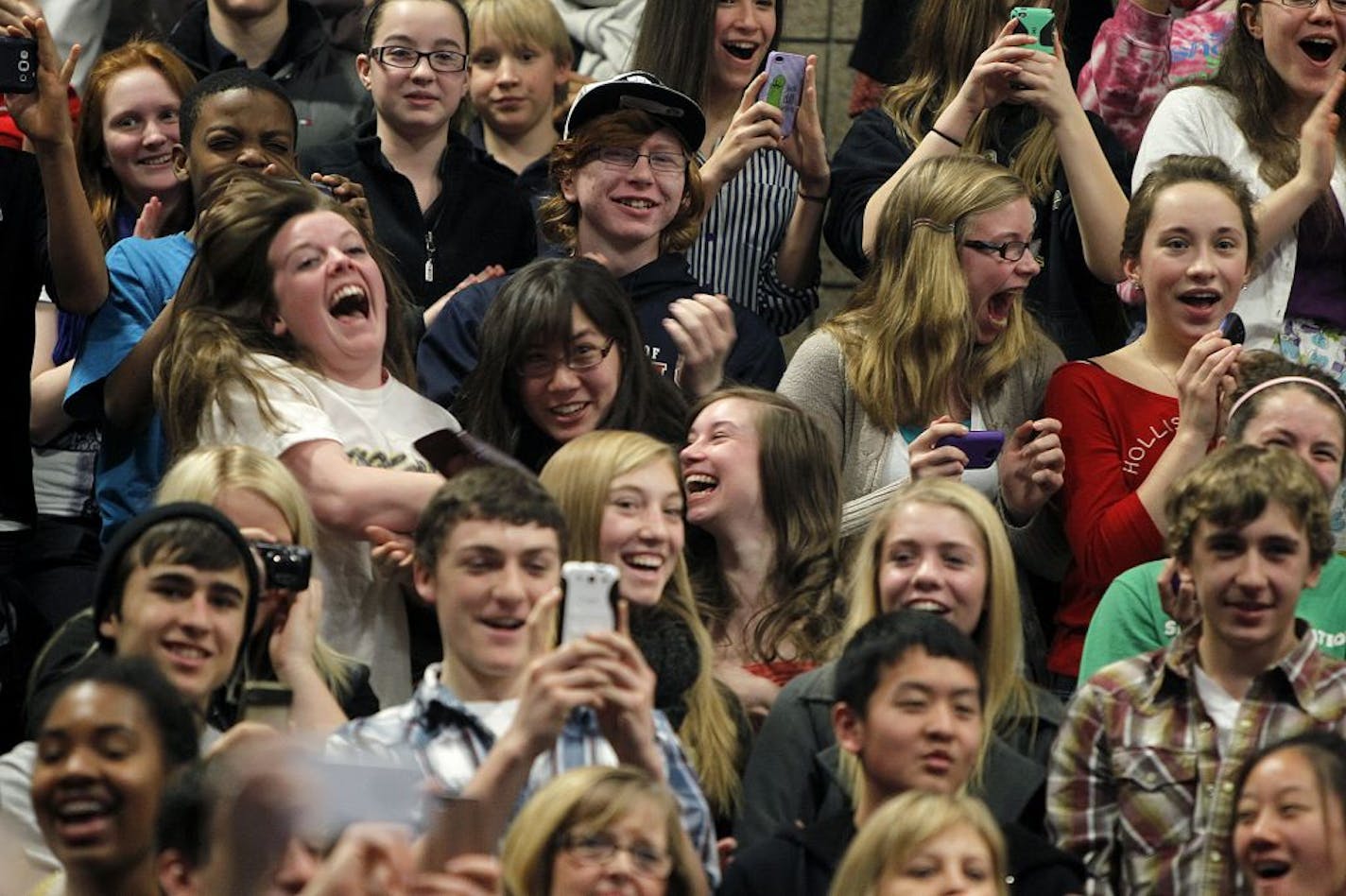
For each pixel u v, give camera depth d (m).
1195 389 15.27
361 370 14.67
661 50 19.03
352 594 14.09
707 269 18.66
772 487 14.62
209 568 11.73
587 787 10.68
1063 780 12.84
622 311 15.22
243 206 14.73
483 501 12.13
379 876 8.24
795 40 22.86
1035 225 18.27
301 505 13.10
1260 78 17.89
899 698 11.62
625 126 16.94
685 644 13.37
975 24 18.41
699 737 13.21
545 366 15.02
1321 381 15.20
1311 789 11.40
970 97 17.62
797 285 18.83
